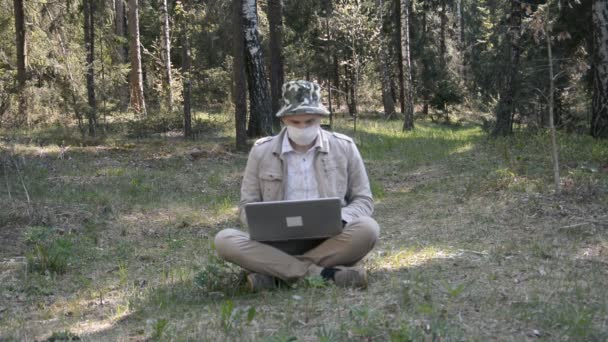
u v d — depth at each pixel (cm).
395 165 1490
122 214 1007
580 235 748
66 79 2119
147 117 2191
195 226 959
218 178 1323
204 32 2938
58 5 2206
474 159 1438
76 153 1603
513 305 489
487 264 636
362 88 3359
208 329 472
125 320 537
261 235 533
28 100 2100
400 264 659
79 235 883
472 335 425
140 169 1426
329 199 516
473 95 3228
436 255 691
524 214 864
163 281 660
